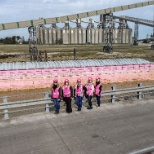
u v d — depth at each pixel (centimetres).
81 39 16075
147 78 2458
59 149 807
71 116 1142
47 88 2078
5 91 1958
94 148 814
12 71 1967
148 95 1598
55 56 4425
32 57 3741
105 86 2139
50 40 16038
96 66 2236
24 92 1944
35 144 845
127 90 1420
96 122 1063
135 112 1213
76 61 2267
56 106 1165
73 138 894
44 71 2061
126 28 15388
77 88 1202
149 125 1032
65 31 15888
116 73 2316
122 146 830
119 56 4753
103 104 1355
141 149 807
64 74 2130
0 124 1038
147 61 2511
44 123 1048
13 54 4856
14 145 837
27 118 1114
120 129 984
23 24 3856
